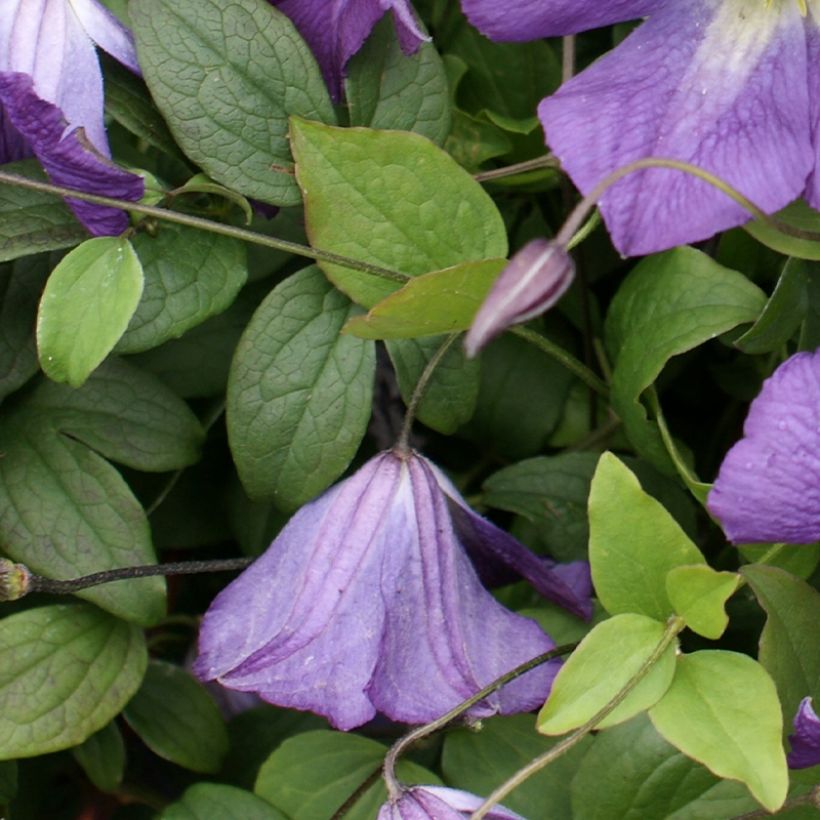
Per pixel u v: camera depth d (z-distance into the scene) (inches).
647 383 15.7
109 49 15.5
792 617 14.9
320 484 15.7
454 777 16.2
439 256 15.6
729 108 15.1
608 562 14.9
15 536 16.0
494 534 15.8
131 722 17.1
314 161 15.3
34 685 16.1
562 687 14.5
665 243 14.5
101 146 15.5
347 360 15.8
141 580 16.0
